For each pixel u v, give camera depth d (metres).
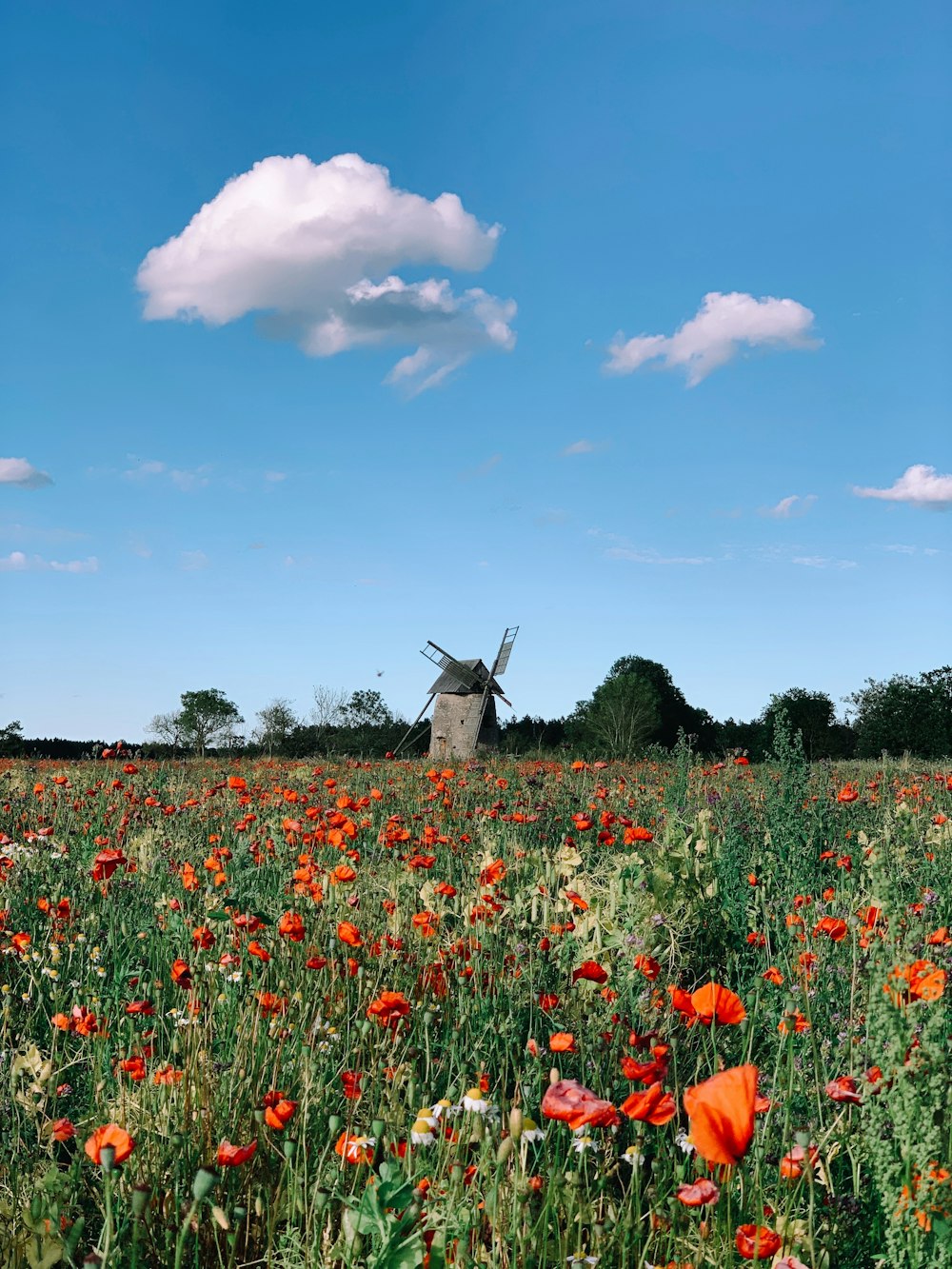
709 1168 2.69
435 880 6.13
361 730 43.00
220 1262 2.50
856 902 5.18
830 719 37.28
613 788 11.51
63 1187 2.69
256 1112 3.15
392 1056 3.49
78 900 5.71
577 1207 2.62
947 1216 2.30
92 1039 3.66
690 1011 2.79
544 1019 4.09
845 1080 2.74
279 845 6.80
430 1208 2.50
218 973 4.27
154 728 44.84
